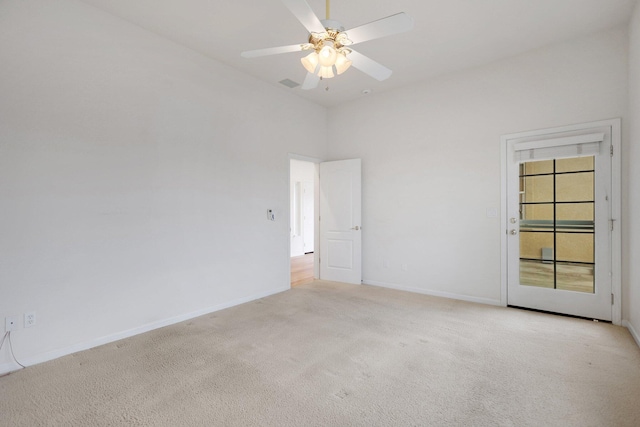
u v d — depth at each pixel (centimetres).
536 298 358
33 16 241
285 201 464
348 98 501
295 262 727
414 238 446
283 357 250
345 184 507
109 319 283
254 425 171
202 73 357
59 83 254
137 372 228
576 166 333
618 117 308
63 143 256
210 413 181
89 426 171
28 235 240
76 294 264
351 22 296
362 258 504
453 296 414
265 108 434
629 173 302
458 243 409
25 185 238
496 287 382
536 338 282
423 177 437
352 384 211
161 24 299
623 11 282
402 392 201
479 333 295
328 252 528
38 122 244
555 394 197
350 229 504
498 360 242
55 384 213
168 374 225
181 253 337
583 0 265
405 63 381
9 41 231
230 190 388
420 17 288
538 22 298
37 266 244
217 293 372
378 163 482
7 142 230
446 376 220
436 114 423
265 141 434
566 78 334
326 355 253
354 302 398
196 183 352
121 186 291
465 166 401
